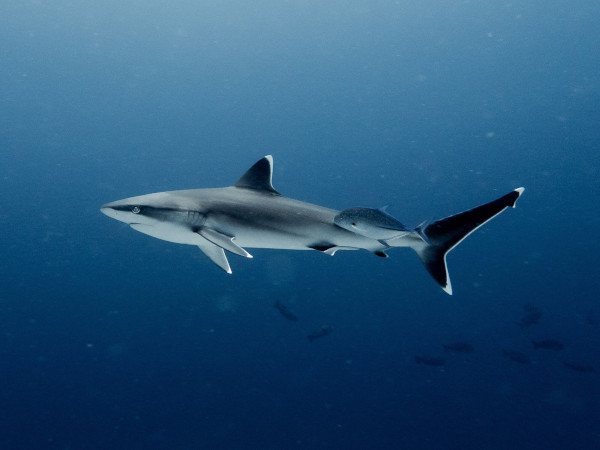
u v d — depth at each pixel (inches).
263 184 224.4
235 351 1009.5
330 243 214.2
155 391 893.8
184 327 1120.8
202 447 713.0
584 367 759.7
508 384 892.0
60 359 1063.6
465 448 702.5
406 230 174.9
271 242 213.6
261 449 700.0
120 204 199.8
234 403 829.8
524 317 800.9
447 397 851.4
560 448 700.7
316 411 799.7
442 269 210.2
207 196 215.3
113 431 776.9
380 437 727.1
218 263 225.5
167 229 205.8
